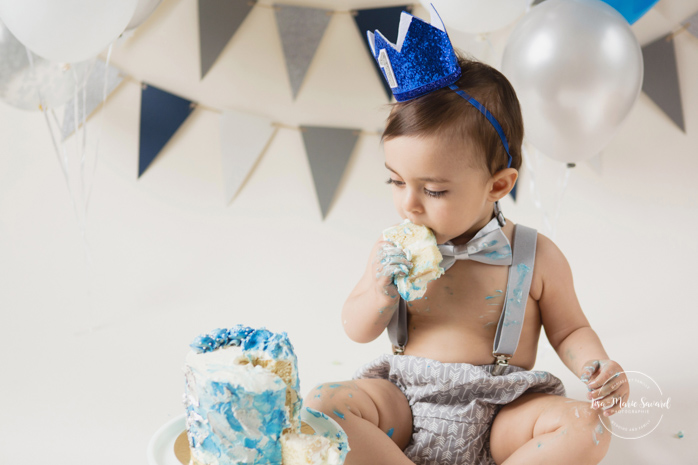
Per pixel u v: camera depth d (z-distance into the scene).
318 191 2.52
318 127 2.52
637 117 2.43
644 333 2.02
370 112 2.52
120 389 1.83
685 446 1.49
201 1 2.47
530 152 2.46
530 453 1.16
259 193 2.55
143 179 2.54
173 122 2.51
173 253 2.46
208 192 2.55
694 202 2.39
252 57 2.53
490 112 1.23
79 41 1.80
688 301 2.16
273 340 1.04
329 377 1.86
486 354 1.33
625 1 1.98
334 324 2.16
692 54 2.39
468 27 2.03
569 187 2.45
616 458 1.45
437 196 1.22
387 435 1.28
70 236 2.48
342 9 2.49
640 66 1.79
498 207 1.38
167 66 2.52
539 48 1.74
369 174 2.54
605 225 2.40
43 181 2.51
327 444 0.99
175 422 1.16
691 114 2.42
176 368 1.95
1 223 2.47
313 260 2.42
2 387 1.83
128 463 1.49
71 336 2.13
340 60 2.52
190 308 2.26
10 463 1.48
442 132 1.19
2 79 2.12
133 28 2.19
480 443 1.28
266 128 2.53
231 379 0.96
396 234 1.26
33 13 1.73
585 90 1.71
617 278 2.27
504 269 1.34
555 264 1.37
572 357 1.32
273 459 1.00
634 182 2.43
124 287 2.37
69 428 1.63
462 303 1.34
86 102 2.49
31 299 2.31
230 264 2.42
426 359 1.32
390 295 1.24
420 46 1.22
